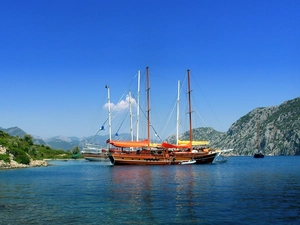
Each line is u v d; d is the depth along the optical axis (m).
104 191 42.47
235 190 42.16
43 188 46.28
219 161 138.25
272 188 44.16
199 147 121.56
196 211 29.02
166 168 90.94
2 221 26.09
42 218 27.02
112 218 26.81
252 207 30.59
